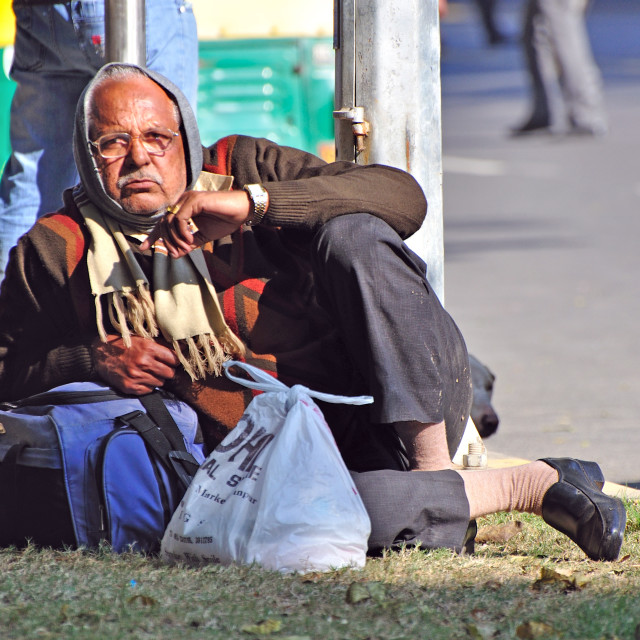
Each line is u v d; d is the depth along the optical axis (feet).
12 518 41.55
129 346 41.93
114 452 40.52
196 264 42.57
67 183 64.08
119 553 40.57
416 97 55.11
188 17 62.23
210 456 39.42
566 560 41.19
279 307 43.80
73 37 60.49
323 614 33.73
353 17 54.90
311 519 37.40
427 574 37.63
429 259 56.29
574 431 78.07
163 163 42.98
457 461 55.36
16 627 32.45
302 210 41.37
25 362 43.96
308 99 117.50
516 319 121.49
